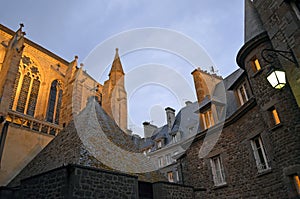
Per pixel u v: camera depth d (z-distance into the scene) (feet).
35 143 42.14
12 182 29.14
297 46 18.72
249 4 28.63
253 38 24.85
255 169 25.12
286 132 20.57
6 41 60.59
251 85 25.81
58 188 17.20
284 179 20.33
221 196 28.66
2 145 37.11
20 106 57.26
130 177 20.74
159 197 22.80
